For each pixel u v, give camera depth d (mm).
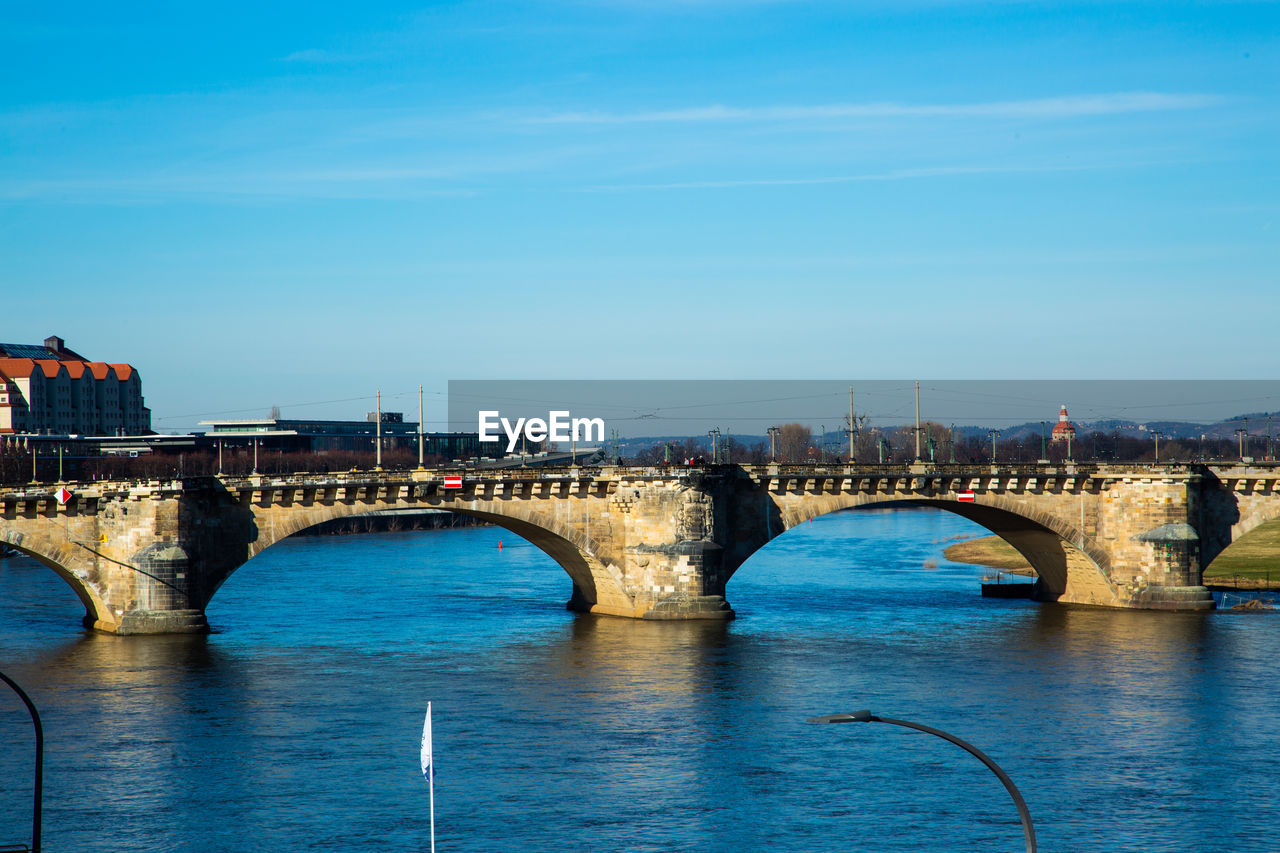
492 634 132500
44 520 126312
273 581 180625
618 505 142750
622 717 96750
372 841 71125
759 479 144000
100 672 110500
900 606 156125
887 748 88875
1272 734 91875
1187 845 70562
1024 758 86375
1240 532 156000
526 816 75000
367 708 99125
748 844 70750
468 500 136125
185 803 77000
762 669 114062
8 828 72625
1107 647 125375
